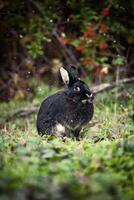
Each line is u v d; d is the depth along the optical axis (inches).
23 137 445.4
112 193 249.4
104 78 670.5
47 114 462.0
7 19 720.3
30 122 564.4
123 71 661.3
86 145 376.2
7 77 718.5
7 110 635.5
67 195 241.6
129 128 457.1
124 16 693.3
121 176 284.8
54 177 274.1
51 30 702.5
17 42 729.6
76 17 693.3
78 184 254.5
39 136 438.3
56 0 714.2
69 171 289.6
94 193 246.4
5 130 502.3
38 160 309.4
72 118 449.4
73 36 696.4
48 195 239.8
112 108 569.9
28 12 722.2
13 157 327.0
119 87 611.2
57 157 318.7
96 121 512.1
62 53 713.6
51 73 710.5
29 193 239.6
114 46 658.8
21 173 282.4
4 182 252.7
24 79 710.5
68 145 382.3
